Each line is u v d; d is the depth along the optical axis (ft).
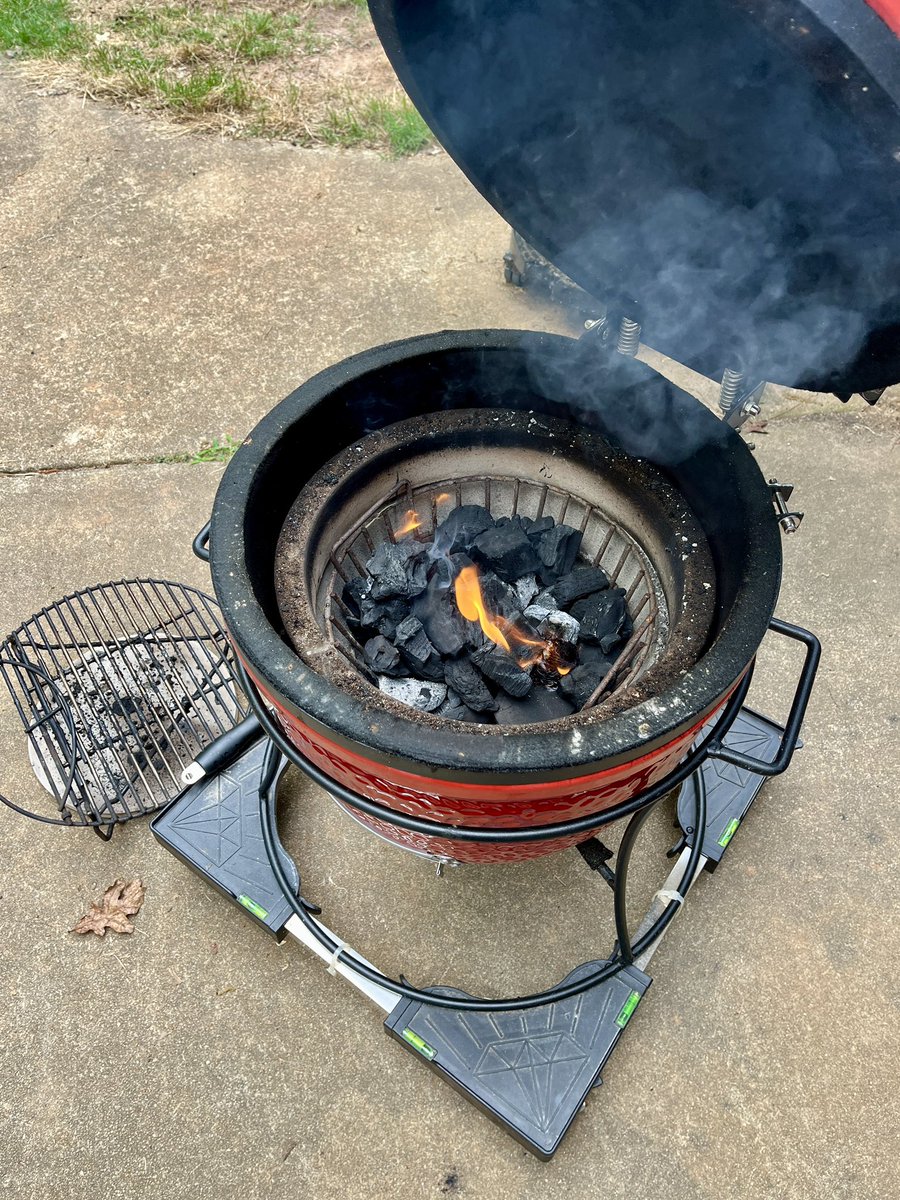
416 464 5.19
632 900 5.70
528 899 5.68
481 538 5.18
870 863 5.79
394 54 3.77
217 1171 4.72
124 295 9.27
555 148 4.29
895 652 6.74
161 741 6.20
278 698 3.61
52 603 6.93
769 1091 4.96
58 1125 4.83
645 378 4.61
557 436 5.14
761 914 5.58
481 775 3.33
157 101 11.41
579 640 5.03
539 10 3.83
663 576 4.75
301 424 4.47
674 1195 4.65
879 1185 4.68
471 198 10.38
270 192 10.39
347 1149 4.79
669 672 4.07
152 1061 5.04
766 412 8.25
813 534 7.41
